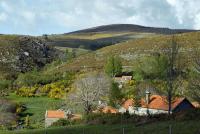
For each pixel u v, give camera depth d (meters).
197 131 39.78
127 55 199.75
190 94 57.88
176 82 61.41
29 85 152.25
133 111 86.81
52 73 177.88
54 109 115.12
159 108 82.06
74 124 64.06
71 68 191.88
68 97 89.00
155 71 64.62
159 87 62.66
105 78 94.88
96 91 86.31
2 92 141.25
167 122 49.00
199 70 58.44
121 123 55.84
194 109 52.47
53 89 138.75
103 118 59.94
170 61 61.34
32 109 116.25
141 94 89.44
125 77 137.38
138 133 44.19
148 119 53.72
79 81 88.56
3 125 91.69
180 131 41.12
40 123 97.06
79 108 86.12
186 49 179.50
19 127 89.00
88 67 188.38
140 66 118.69
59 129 56.97
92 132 49.75
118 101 88.31
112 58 147.88
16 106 112.06
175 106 77.25
